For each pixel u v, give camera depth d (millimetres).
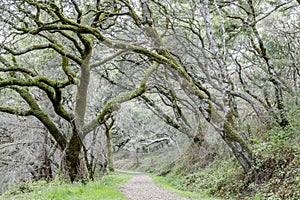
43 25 12062
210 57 18172
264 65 16375
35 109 14453
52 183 12617
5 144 17891
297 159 9695
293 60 15148
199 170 19781
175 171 24984
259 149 11609
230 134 11812
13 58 15086
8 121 17484
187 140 26188
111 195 10117
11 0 11961
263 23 17844
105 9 15672
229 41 16250
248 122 16734
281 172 9742
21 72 14883
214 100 15570
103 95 19156
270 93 16078
